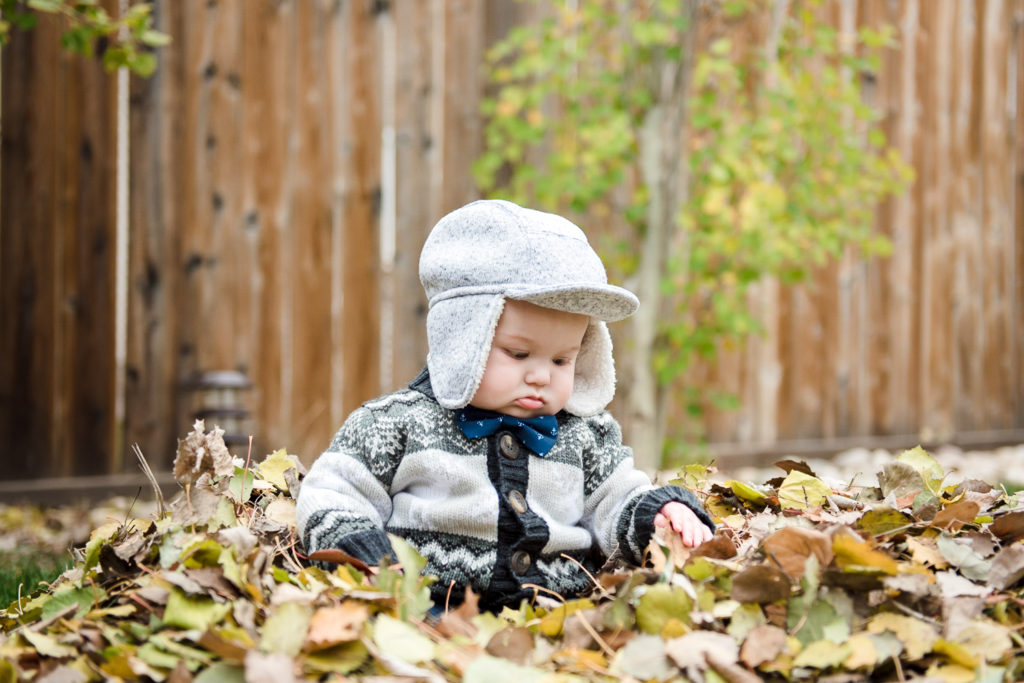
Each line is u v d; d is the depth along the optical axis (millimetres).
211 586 1666
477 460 2061
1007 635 1667
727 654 1579
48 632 1700
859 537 1803
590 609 1780
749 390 6137
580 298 1991
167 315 4949
